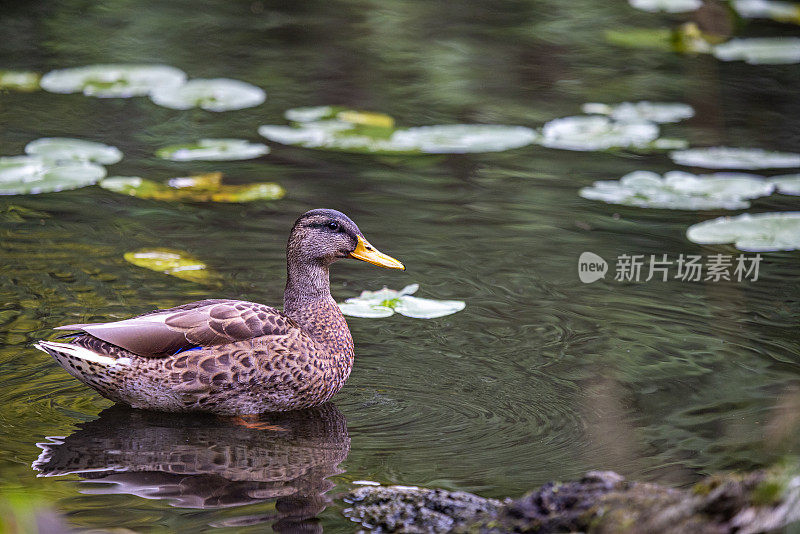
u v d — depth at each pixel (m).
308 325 10.00
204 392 9.27
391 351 10.62
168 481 7.97
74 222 13.71
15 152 15.59
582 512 6.50
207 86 18.33
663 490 6.59
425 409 9.41
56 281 11.85
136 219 13.88
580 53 21.42
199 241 13.23
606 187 14.84
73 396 9.56
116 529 7.14
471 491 7.83
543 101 18.94
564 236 13.70
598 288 12.22
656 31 22.08
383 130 16.83
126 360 9.10
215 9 23.70
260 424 9.25
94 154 15.34
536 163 16.52
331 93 19.23
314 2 24.17
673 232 13.91
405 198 14.88
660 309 11.66
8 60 19.80
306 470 8.21
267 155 16.55
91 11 23.05
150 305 11.30
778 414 9.12
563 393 9.71
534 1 24.17
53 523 6.21
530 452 8.55
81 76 18.61
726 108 18.48
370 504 7.42
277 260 12.75
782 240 12.80
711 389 9.75
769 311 11.59
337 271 12.76
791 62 20.47
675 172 15.62
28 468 8.13
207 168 15.73
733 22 22.94
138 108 18.22
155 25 22.44
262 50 21.31
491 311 11.58
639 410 9.33
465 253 13.15
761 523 6.14
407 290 11.78
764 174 15.69
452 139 16.31
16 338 10.44
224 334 9.35
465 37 22.22
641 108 18.23
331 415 9.35
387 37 22.19
